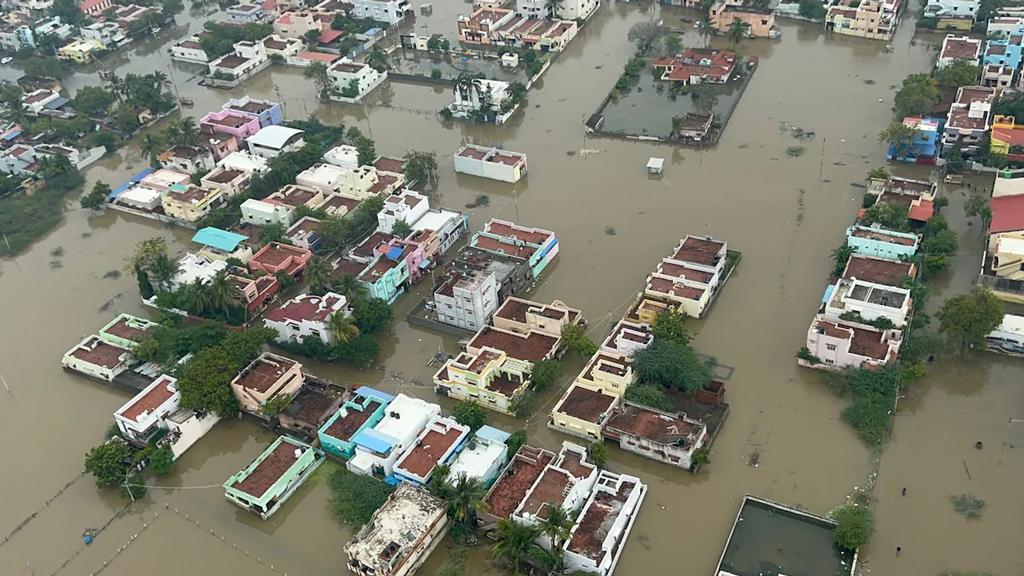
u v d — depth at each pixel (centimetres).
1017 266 17500
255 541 14475
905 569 12950
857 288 16988
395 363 17888
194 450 16350
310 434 16138
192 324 19338
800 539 13512
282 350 18388
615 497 14038
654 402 15600
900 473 14425
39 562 14438
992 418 15288
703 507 14250
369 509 14488
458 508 13550
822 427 15388
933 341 16862
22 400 17862
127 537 14775
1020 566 12812
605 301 18862
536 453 14800
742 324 17838
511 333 17750
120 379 17875
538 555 13062
